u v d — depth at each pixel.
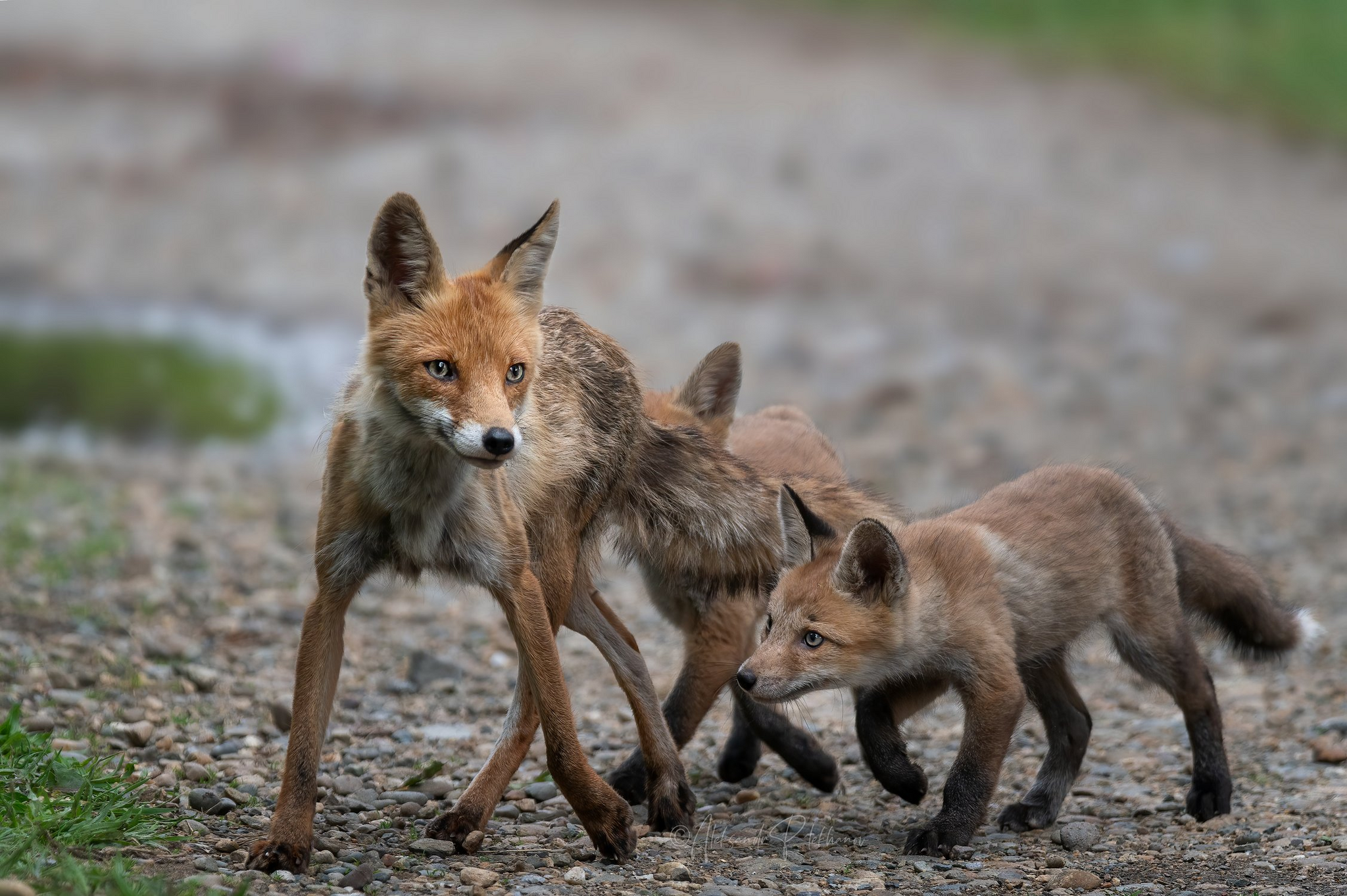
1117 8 47.56
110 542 13.95
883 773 7.98
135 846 6.66
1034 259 29.81
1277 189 33.25
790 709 10.61
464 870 6.67
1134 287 28.28
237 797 7.66
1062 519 8.41
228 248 32.22
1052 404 22.31
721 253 30.48
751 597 9.00
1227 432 20.59
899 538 8.05
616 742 9.75
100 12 48.78
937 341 25.95
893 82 42.22
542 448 7.82
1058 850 7.70
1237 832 7.85
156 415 22.03
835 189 33.88
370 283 6.78
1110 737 10.11
